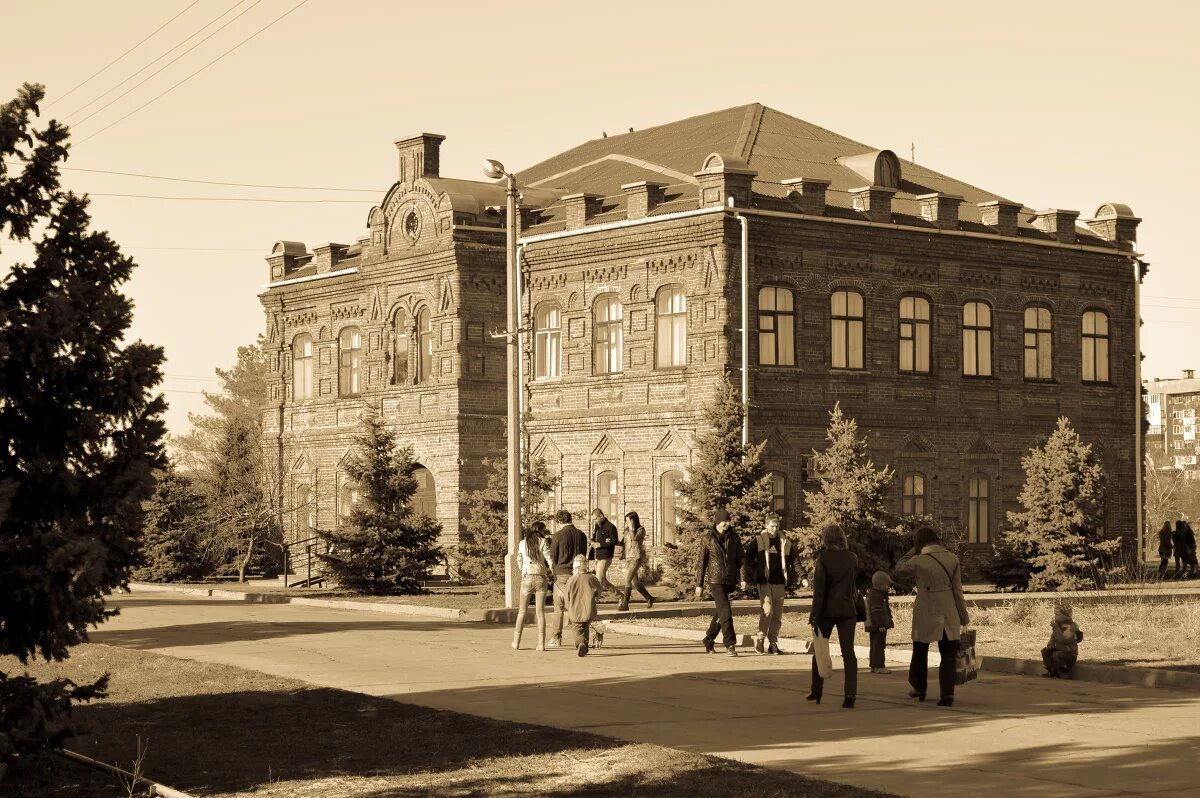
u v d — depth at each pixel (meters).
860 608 21.75
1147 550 74.31
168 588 46.91
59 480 13.73
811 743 15.22
